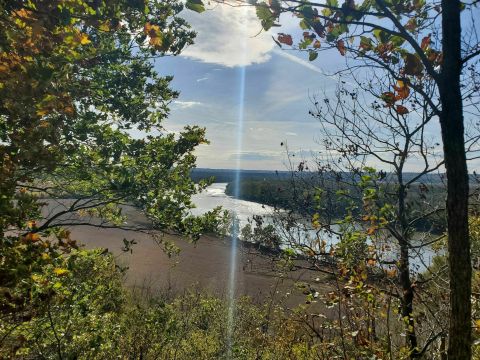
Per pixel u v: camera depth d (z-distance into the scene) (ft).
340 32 8.04
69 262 14.52
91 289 20.27
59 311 16.85
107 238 106.93
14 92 8.56
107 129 19.25
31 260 9.41
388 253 16.57
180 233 22.44
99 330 19.13
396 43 8.51
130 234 115.34
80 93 13.69
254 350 27.35
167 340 25.17
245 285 70.44
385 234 16.38
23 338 12.79
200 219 22.50
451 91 6.79
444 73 6.87
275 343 23.03
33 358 16.25
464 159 6.70
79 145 17.75
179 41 20.10
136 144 20.04
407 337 15.24
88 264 18.57
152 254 96.94
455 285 6.60
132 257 91.71
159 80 24.12
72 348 17.15
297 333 19.16
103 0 10.48
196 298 43.14
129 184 18.67
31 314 11.13
